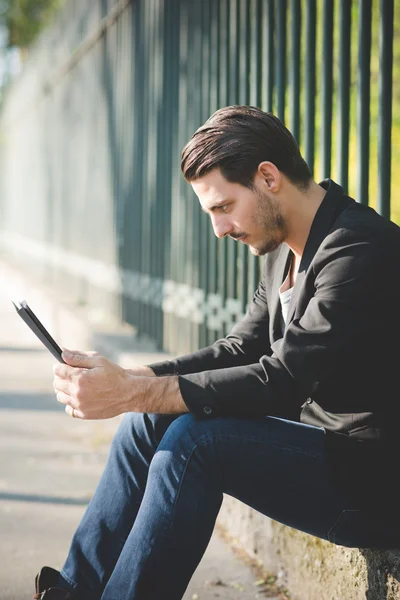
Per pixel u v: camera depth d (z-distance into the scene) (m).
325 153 3.98
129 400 2.44
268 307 2.86
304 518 2.43
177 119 6.51
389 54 3.44
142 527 2.36
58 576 2.64
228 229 2.50
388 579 2.53
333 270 2.34
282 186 2.47
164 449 2.39
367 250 2.33
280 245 2.71
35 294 13.13
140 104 7.62
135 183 7.73
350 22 3.80
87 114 10.33
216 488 2.39
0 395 7.24
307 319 2.36
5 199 22.58
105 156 9.21
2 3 21.50
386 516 2.36
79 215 10.95
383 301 2.31
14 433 5.91
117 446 2.66
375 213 2.46
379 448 2.34
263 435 2.38
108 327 8.09
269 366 2.41
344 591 2.79
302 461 2.38
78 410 2.47
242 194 2.46
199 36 5.84
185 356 2.89
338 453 2.36
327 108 3.97
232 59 5.21
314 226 2.46
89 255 10.20
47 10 20.56
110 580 2.37
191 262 6.12
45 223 14.60
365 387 2.34
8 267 18.88
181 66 6.32
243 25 5.04
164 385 2.44
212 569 3.51
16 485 4.72
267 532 3.45
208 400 2.41
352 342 2.30
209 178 2.46
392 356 2.33
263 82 4.81
